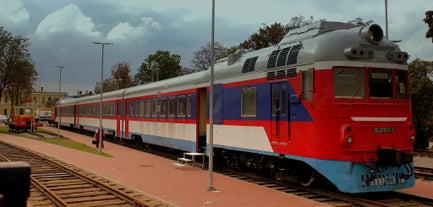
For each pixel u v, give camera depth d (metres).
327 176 9.70
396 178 9.95
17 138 35.19
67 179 13.89
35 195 11.16
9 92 49.50
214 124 15.10
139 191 11.16
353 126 9.73
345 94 9.91
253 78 12.66
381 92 10.29
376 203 9.20
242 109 13.27
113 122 29.45
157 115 21.28
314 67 10.07
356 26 11.54
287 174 11.81
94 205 9.60
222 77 14.63
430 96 31.00
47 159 19.19
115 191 10.88
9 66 47.16
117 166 16.98
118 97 28.45
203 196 10.44
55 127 55.59
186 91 17.89
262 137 12.12
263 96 12.10
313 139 9.97
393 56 10.43
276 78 11.51
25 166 2.35
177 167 16.58
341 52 9.98
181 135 18.30
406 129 10.42
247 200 9.90
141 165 17.31
